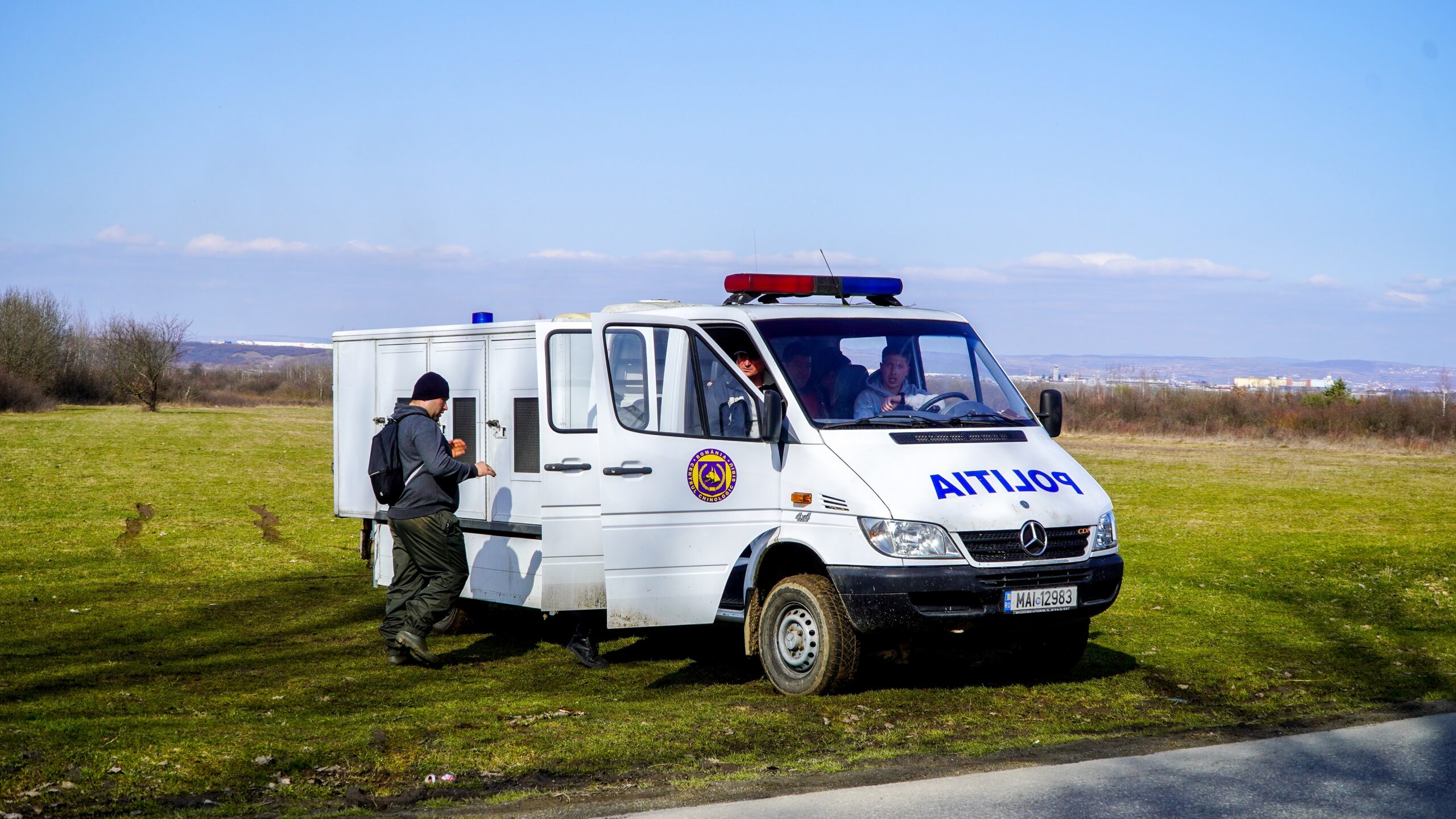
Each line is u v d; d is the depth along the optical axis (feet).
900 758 18.30
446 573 26.00
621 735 19.31
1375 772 17.31
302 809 15.74
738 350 24.47
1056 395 26.35
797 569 23.72
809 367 23.84
